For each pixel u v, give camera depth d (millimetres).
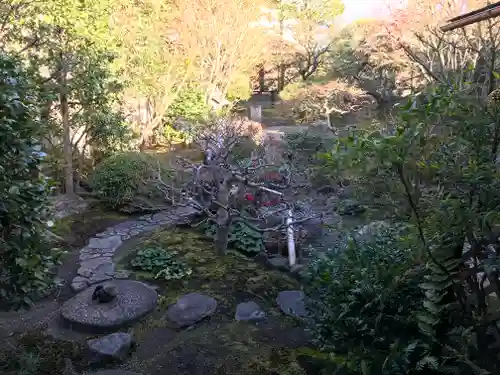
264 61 18156
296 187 8156
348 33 15336
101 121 8844
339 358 3176
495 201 2279
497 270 2227
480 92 3191
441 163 2326
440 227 2395
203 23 13117
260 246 6789
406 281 2773
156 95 11750
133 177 8500
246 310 4977
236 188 7508
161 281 5797
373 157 2221
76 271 6027
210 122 11289
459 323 2535
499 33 5078
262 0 15125
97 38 8469
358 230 3715
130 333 4566
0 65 2738
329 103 13180
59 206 7957
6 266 2881
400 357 2496
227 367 4055
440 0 8695
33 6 7504
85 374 3971
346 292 3174
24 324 4789
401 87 12688
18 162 2760
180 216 8211
